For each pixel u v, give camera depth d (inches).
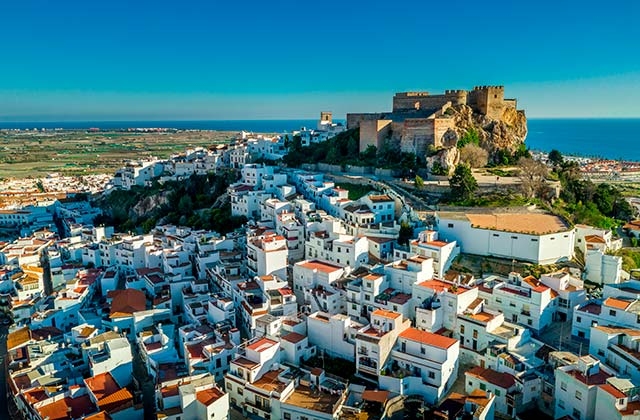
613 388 3289.9
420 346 3998.5
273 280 5300.2
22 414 4215.1
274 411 3799.2
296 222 6343.5
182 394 3730.3
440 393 3828.7
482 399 3599.9
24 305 5890.8
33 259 7416.3
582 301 4539.9
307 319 4613.7
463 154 7657.5
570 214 6451.8
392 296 4744.1
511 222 5639.8
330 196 7052.2
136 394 4205.2
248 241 6013.8
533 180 6702.8
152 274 6225.4
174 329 5093.5
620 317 3986.2
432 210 6220.5
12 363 4662.9
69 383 4345.5
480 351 4190.5
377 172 7859.3
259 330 4618.6
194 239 6993.1
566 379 3491.6
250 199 7657.5
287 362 4377.5
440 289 4530.0
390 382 3887.8
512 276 4719.5
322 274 5137.8
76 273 6786.4
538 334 4382.4
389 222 6318.9
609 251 5482.3
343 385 3949.3
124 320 5196.9
